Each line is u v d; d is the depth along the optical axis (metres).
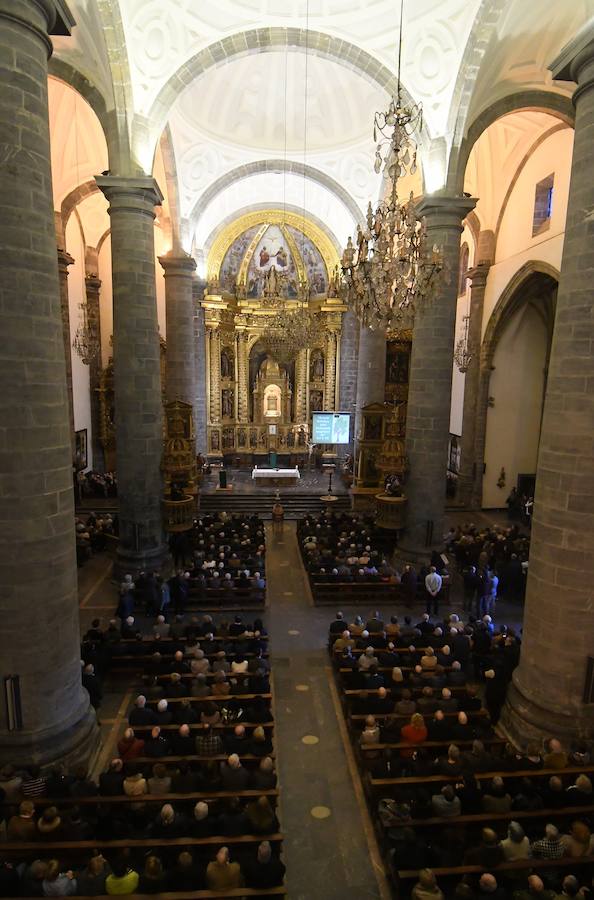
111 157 13.94
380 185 22.77
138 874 5.82
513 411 23.66
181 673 9.85
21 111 6.93
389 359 29.88
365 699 9.02
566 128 17.47
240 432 32.44
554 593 8.52
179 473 21.31
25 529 7.39
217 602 14.04
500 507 24.19
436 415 15.16
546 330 23.23
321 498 24.19
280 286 31.56
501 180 21.41
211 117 21.56
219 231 29.20
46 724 7.82
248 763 7.63
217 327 30.20
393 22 13.83
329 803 7.89
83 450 27.77
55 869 5.56
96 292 28.58
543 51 13.59
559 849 6.10
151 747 7.73
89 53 13.16
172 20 13.33
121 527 15.22
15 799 7.02
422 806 6.66
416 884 5.87
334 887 6.60
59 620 7.85
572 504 8.23
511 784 7.29
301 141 22.77
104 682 10.64
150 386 14.73
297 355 32.06
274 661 11.70
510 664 9.89
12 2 6.73
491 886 5.45
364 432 24.28
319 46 14.73
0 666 7.53
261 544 17.16
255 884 5.79
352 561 15.17
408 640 11.28
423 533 15.66
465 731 8.22
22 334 7.14
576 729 8.42
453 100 13.72
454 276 14.69
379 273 10.03
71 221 25.83
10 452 7.21
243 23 14.05
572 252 8.11
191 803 6.88
